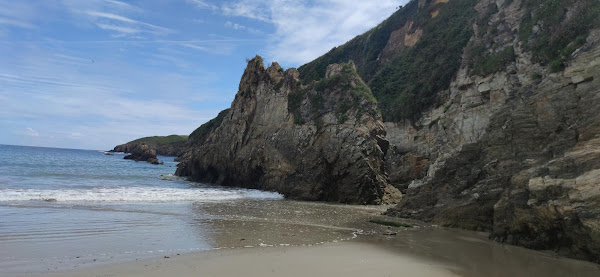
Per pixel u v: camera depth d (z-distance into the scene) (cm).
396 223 1638
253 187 3472
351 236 1352
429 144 3797
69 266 823
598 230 909
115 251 973
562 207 1010
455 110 2564
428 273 893
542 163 1221
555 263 986
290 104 3481
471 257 1052
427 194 1830
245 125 3728
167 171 5569
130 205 1838
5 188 2227
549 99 1329
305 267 907
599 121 1068
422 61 4781
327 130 3106
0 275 738
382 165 3020
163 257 934
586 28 2009
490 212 1478
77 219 1379
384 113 4719
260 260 950
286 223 1580
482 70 2877
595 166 987
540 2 2788
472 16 4422
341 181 2823
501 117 1586
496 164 1508
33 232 1134
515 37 2891
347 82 3353
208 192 2688
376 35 6494
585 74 1220
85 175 3678
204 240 1157
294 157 3131
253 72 3912
